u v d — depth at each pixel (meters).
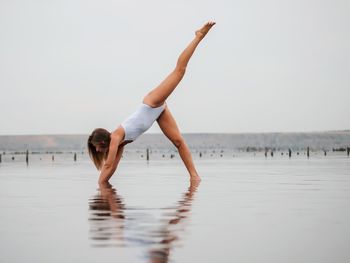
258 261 3.77
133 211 6.25
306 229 4.96
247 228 5.01
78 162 28.98
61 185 10.53
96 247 4.17
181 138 11.62
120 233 4.75
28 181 11.81
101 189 9.50
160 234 4.70
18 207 6.76
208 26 10.72
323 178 12.33
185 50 10.75
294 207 6.61
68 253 3.97
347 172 15.04
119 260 3.76
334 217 5.73
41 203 7.22
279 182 11.06
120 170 17.55
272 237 4.57
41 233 4.79
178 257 3.86
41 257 3.87
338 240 4.45
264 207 6.62
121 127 10.78
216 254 3.95
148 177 13.20
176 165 22.75
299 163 23.47
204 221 5.43
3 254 3.97
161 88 10.74
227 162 26.23
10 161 32.12
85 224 5.28
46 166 22.16
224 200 7.48
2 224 5.32
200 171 16.30
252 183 10.82
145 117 10.81
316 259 3.82
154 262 3.71
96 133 10.62
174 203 7.11
